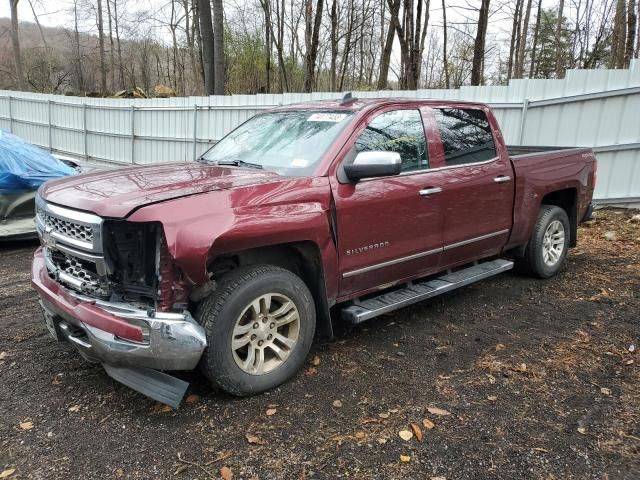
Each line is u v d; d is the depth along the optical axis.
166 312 2.87
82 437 2.88
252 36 22.14
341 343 4.09
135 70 37.16
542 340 4.12
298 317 3.39
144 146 15.37
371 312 3.77
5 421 3.03
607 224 7.84
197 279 2.83
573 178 5.64
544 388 3.39
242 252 3.35
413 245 4.10
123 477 2.56
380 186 3.79
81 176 3.63
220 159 4.23
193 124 13.55
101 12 30.80
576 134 8.47
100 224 2.86
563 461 2.67
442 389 3.39
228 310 3.01
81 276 3.12
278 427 2.96
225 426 2.97
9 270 6.15
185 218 2.81
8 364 3.72
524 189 5.12
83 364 3.72
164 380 2.95
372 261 3.82
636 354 3.85
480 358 3.83
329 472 2.59
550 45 25.64
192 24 26.34
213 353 2.99
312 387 3.40
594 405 3.18
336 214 3.52
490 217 4.78
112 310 2.89
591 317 4.57
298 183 3.38
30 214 7.23
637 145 8.00
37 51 33.59
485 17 13.78
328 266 3.52
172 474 2.58
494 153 4.88
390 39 17.36
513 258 5.64
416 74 15.52
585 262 6.29
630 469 2.61
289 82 22.55
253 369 3.22
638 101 7.89
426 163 4.22
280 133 4.14
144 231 2.89
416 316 4.66
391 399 3.26
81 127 17.59
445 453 2.74
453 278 4.61
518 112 8.96
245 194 3.12
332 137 3.73
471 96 9.39
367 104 4.00
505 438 2.86
